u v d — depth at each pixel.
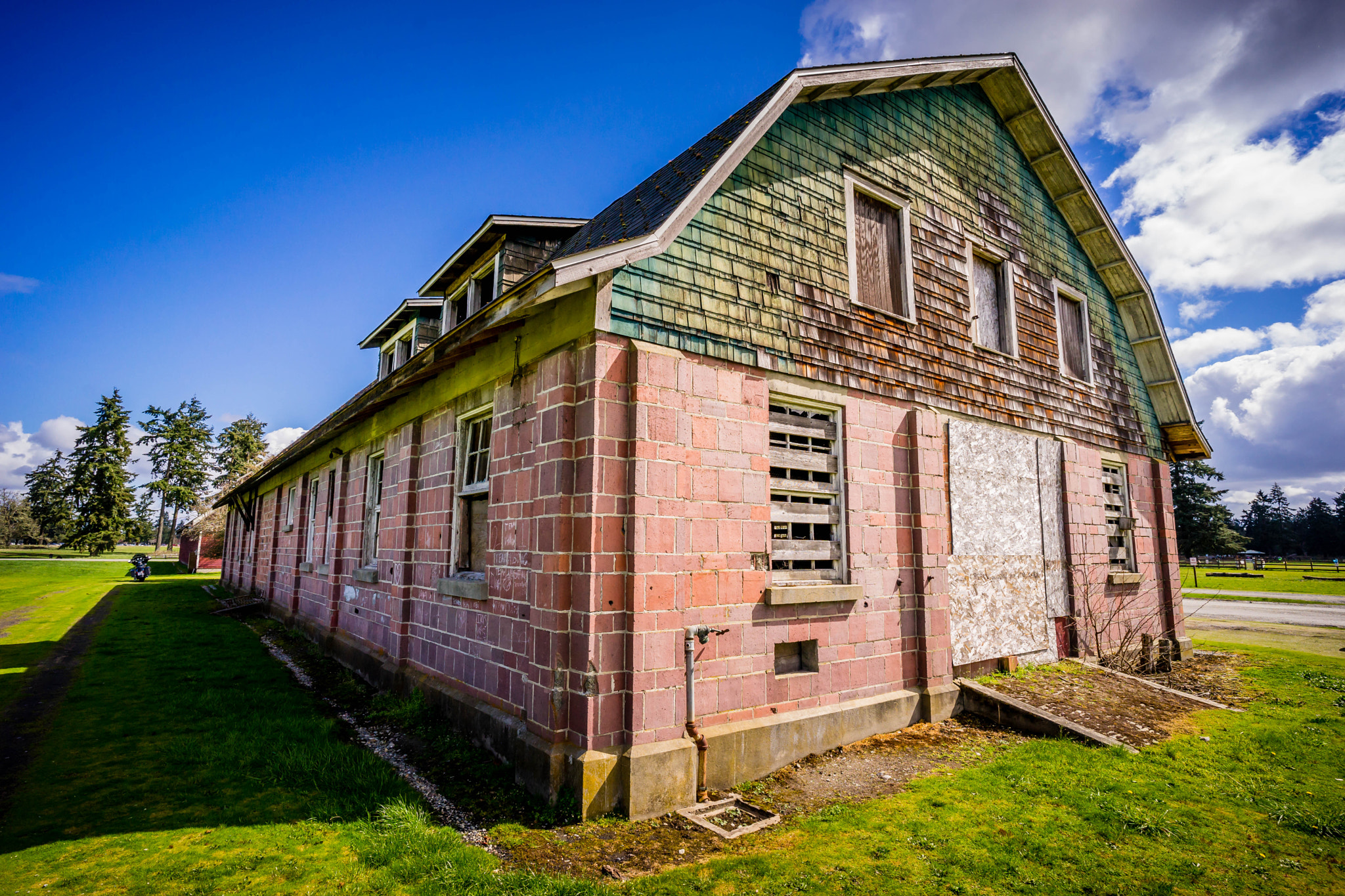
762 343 6.35
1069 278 11.25
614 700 5.00
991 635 8.41
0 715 7.29
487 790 5.32
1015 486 9.16
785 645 6.31
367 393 10.28
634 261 5.25
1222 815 4.95
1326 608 21.45
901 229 8.35
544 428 5.61
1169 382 12.32
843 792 5.40
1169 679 9.84
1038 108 10.21
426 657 7.84
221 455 70.38
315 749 6.18
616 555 5.13
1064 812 4.95
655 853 4.32
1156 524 12.13
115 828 4.55
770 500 6.41
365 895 3.70
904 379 7.83
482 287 9.74
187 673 9.46
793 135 7.15
